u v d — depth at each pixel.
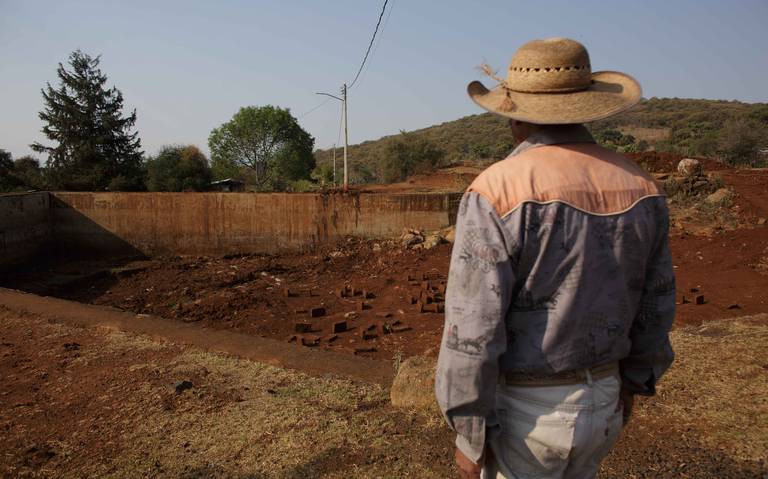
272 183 43.44
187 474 3.41
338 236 19.11
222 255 19.66
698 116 80.19
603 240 1.52
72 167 39.31
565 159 1.58
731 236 13.62
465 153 79.06
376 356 9.00
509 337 1.58
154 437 3.94
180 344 6.13
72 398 4.83
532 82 1.66
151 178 39.88
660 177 18.41
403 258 16.80
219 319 12.28
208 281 16.08
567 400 1.55
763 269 11.34
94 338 6.66
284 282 15.80
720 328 5.78
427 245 17.42
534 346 1.54
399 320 11.20
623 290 1.57
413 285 14.16
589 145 1.67
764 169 21.84
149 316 7.37
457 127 115.06
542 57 1.65
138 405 4.53
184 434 3.94
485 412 1.52
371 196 18.83
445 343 1.53
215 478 3.35
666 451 3.41
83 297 15.24
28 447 3.93
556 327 1.51
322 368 5.13
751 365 4.59
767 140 35.38
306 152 64.88
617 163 1.64
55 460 3.73
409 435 3.73
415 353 9.03
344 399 4.38
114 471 3.53
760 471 3.16
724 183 17.91
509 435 1.62
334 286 14.96
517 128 1.81
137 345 6.24
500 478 1.68
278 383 4.83
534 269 1.51
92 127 40.53
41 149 40.25
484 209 1.52
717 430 3.60
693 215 15.94
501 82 1.86
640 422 3.77
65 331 6.96
